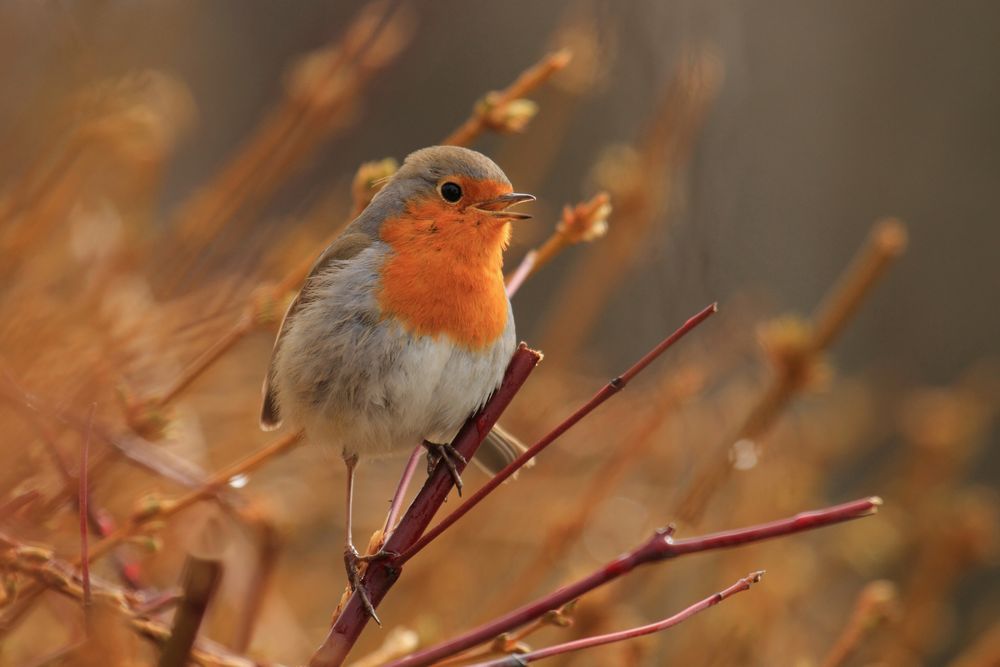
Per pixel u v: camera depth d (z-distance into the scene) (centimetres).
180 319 803
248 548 909
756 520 1155
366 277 725
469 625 920
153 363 754
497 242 733
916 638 1202
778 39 1830
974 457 1617
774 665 1134
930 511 1303
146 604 611
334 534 1203
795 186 1803
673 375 1171
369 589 532
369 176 748
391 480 1248
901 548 1301
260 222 1106
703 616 1138
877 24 1859
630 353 1595
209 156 1867
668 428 1199
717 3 1703
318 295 738
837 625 1254
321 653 514
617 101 1631
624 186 1142
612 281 1178
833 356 1786
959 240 1800
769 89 1819
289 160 900
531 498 1180
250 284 820
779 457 1182
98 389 706
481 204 733
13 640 773
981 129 1823
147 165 1004
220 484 662
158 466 675
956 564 1230
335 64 898
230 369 1012
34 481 686
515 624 512
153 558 820
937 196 1816
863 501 494
